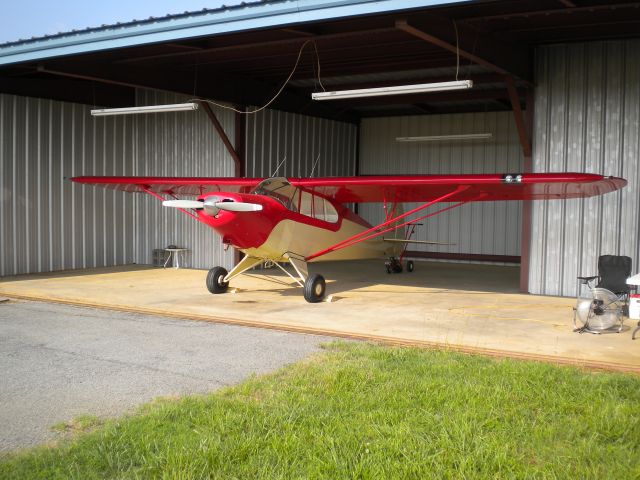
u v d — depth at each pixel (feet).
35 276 36.70
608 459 10.62
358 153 53.52
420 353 17.81
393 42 29.68
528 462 10.55
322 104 47.09
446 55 32.83
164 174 42.45
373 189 30.55
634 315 24.03
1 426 12.36
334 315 24.63
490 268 46.16
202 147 40.47
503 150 48.67
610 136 29.25
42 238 38.50
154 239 43.65
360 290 32.55
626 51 28.78
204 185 33.35
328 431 11.60
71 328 21.90
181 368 16.60
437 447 10.96
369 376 15.11
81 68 29.99
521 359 17.43
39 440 11.65
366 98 45.68
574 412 12.81
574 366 16.52
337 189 31.01
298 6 22.39
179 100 41.24
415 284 35.50
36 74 36.47
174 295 29.76
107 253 42.80
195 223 41.50
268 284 34.22
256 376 15.66
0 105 35.78
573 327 22.25
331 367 16.17
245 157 38.93
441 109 49.75
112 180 33.37
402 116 52.37
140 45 26.37
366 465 10.19
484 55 25.91
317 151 46.91
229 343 19.58
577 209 30.12
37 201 38.09
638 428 11.85
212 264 40.81
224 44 28.50
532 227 31.30
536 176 23.68
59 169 39.27
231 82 37.60
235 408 12.87
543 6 22.71
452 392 13.78
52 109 38.70
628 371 16.21
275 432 11.52
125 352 18.38
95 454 10.61
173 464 10.12
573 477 9.96
